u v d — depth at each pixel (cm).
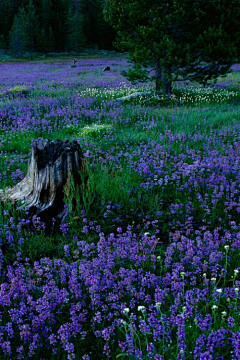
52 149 614
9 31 9519
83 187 613
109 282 358
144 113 1507
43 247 495
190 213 609
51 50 10325
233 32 1792
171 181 773
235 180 739
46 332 299
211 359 232
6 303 316
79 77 3544
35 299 360
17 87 2645
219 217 596
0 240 480
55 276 399
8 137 1248
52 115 1548
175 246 465
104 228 571
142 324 268
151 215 614
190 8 1744
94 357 295
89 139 1170
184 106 1708
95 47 10781
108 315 322
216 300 342
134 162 856
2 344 267
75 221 578
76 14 9981
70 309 318
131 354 263
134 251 422
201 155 925
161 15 1770
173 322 280
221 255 405
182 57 1717
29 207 586
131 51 1964
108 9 1945
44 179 586
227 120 1348
